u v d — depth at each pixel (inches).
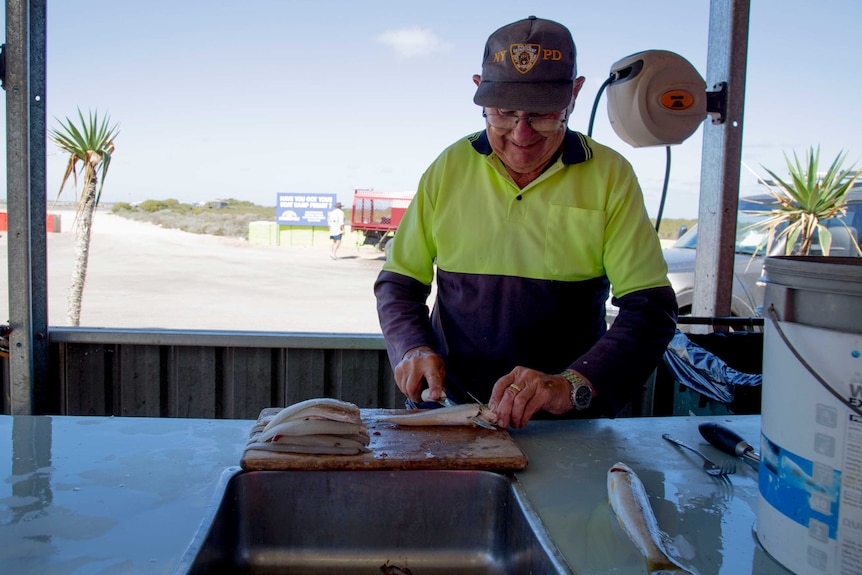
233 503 48.0
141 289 504.1
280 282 573.3
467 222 70.4
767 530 39.4
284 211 916.6
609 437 60.7
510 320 69.9
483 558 50.9
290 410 52.7
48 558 37.5
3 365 122.6
